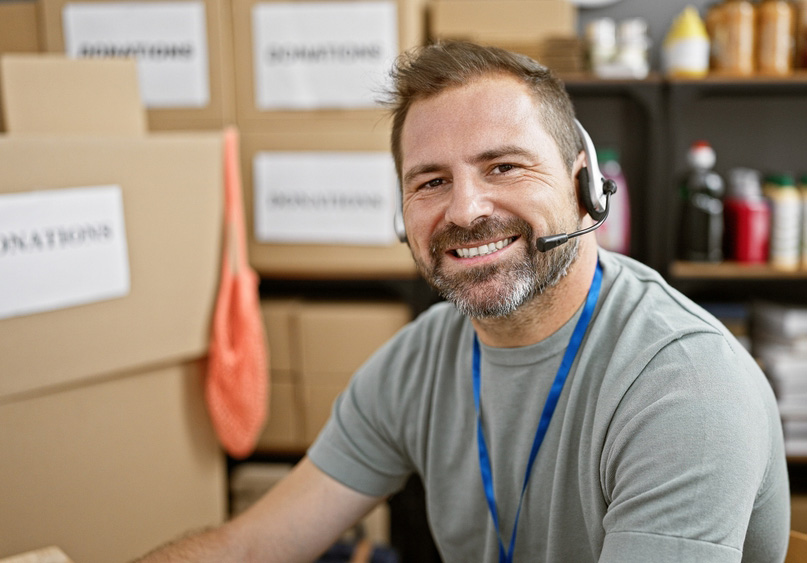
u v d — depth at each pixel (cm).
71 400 127
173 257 137
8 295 115
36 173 117
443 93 78
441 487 93
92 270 125
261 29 166
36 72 128
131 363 132
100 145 124
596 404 78
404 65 83
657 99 174
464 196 77
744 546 81
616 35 179
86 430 129
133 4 166
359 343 175
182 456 145
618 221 183
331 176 170
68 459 127
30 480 122
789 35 173
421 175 80
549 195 78
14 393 118
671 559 63
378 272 176
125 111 138
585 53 182
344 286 202
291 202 172
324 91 167
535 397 83
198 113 170
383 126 167
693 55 173
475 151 77
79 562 130
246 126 170
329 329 175
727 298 206
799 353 182
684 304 81
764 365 183
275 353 177
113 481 134
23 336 118
